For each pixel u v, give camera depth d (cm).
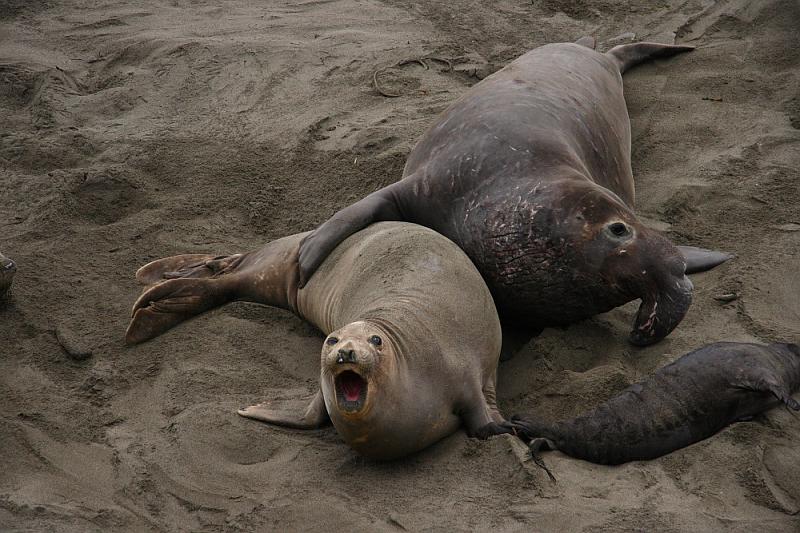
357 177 2383
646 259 1681
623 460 1427
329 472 1462
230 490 1432
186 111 2791
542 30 3114
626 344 1764
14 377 1747
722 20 3038
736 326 1759
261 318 1944
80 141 2638
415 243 1720
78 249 2167
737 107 2569
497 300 1853
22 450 1530
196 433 1555
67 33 3331
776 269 1923
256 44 3034
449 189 1922
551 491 1357
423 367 1470
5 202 2373
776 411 1513
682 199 2197
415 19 3238
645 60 2812
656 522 1284
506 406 1639
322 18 3278
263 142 2584
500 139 1930
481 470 1421
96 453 1530
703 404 1452
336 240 1873
